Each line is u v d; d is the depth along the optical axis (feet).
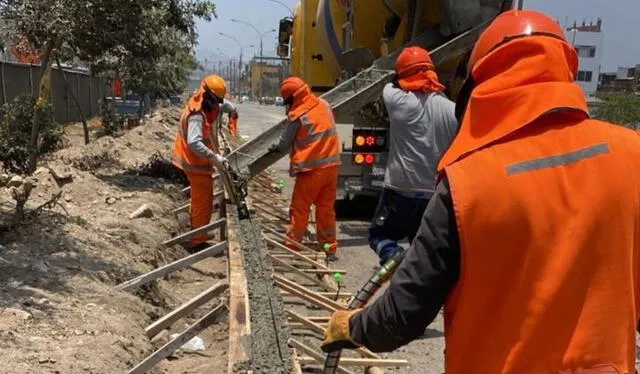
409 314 5.32
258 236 19.07
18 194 17.31
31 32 20.33
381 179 26.68
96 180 26.73
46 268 15.11
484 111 5.49
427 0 26.37
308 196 21.44
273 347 12.00
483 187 5.08
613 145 5.44
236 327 12.32
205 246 22.93
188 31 31.99
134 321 13.92
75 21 21.65
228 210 21.68
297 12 37.22
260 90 268.21
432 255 5.22
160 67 60.80
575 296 5.12
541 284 5.07
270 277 15.74
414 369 14.14
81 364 11.02
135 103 101.19
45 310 12.89
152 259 18.84
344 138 27.32
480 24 24.75
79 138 63.05
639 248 5.45
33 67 62.03
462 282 5.21
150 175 30.91
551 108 5.26
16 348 11.08
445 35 25.81
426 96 14.93
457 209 5.04
